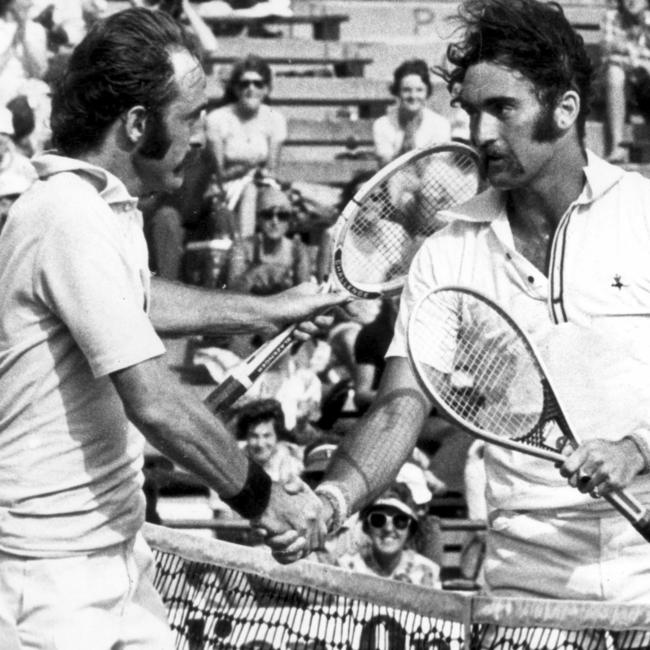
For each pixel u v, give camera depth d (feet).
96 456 22.29
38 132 68.18
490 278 25.46
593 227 24.91
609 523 24.57
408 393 25.89
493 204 25.63
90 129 22.53
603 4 98.02
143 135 22.61
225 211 64.18
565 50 24.59
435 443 55.77
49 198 21.80
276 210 63.57
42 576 22.09
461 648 24.97
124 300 21.61
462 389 25.77
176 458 22.18
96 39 22.47
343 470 25.38
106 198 22.30
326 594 29.14
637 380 24.56
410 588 25.57
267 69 72.90
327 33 97.09
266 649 28.78
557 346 24.71
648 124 88.02
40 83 70.23
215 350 62.59
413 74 76.64
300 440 53.88
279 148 73.51
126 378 21.61
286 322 28.37
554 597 25.00
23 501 22.09
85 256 21.47
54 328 21.97
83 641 22.07
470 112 25.11
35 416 22.08
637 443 23.56
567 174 25.02
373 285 29.09
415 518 46.11
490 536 25.86
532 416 24.63
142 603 23.70
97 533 22.36
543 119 24.54
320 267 64.95
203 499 51.60
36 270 21.71
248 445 49.60
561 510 24.80
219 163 70.85
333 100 91.15
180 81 22.59
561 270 24.86
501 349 25.13
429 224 30.12
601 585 24.58
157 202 62.08
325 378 61.41
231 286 61.93
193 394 22.30
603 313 24.66
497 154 24.70
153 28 22.58
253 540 47.03
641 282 24.66
